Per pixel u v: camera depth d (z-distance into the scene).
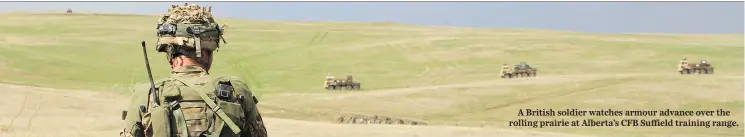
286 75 82.88
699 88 61.69
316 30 117.81
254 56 93.00
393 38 108.94
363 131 28.44
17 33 105.88
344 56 94.31
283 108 56.72
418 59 92.50
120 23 119.69
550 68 87.62
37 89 40.06
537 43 100.81
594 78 66.50
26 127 28.69
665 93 60.44
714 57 91.00
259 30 114.75
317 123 30.36
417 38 107.69
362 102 59.53
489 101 59.81
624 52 94.94
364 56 94.38
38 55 81.69
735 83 63.31
